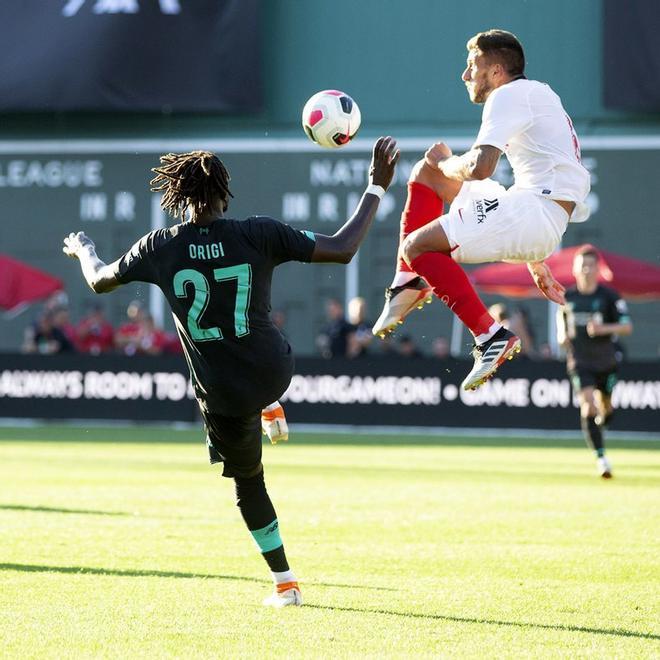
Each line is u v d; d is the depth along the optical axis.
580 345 44.97
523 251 20.98
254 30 87.81
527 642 18.39
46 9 89.19
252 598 21.48
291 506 34.97
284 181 88.69
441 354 74.12
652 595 22.03
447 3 88.12
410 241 21.33
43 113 90.62
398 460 52.00
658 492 39.34
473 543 27.98
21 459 50.09
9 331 89.31
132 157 89.94
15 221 90.56
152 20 88.44
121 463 48.53
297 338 87.25
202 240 19.69
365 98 88.75
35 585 22.41
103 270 20.88
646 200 85.69
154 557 25.58
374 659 17.31
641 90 84.56
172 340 77.38
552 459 53.16
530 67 87.06
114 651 17.70
